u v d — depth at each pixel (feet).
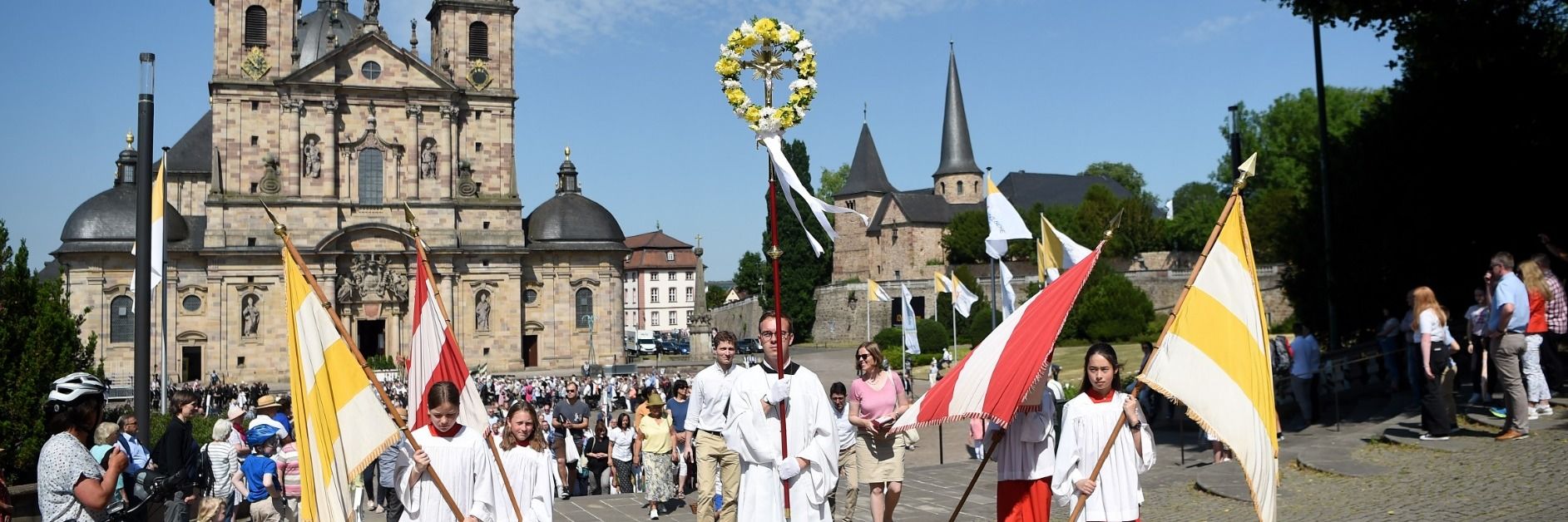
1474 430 56.39
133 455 40.91
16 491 56.90
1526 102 98.63
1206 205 394.11
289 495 58.03
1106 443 32.17
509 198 284.61
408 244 271.49
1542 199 101.24
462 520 33.24
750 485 35.86
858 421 46.06
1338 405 77.71
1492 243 106.42
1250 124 339.16
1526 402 52.39
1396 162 112.37
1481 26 88.53
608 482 84.48
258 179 264.93
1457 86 104.99
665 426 60.13
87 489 29.35
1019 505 34.42
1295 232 132.87
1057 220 423.64
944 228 486.79
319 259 263.70
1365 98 306.14
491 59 286.87
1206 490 52.65
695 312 294.66
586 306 292.20
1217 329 32.37
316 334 36.11
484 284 279.90
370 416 35.65
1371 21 92.22
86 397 30.76
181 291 259.60
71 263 252.01
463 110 283.59
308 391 35.86
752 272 485.97
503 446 37.73
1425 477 47.91
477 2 285.23
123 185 266.98
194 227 273.75
